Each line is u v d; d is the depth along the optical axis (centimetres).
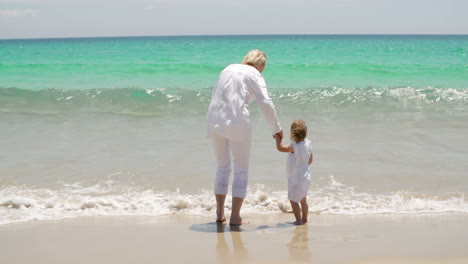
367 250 310
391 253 304
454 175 519
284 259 294
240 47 4278
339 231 359
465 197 452
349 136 698
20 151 620
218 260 293
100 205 429
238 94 372
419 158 586
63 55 2797
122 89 1022
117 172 534
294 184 388
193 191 473
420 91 1038
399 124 780
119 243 329
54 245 324
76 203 434
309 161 398
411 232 353
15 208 423
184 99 973
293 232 358
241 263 288
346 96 990
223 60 2284
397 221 386
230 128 368
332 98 978
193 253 307
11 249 315
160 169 545
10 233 352
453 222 380
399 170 538
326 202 440
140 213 414
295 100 967
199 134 718
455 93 1024
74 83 1378
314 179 509
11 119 813
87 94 987
